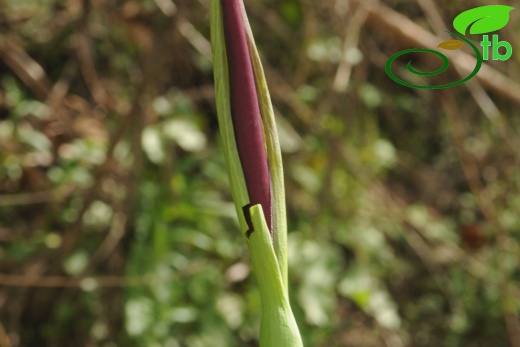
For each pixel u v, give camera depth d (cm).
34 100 180
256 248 58
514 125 223
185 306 157
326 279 168
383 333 198
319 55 187
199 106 204
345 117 184
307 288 166
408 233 206
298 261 168
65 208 166
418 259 218
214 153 182
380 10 169
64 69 188
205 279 162
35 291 160
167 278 145
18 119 164
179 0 152
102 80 190
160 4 157
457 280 214
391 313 184
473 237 208
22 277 147
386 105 223
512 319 205
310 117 189
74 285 147
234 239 170
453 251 208
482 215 226
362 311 201
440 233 211
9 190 167
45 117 170
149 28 180
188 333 159
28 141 163
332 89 174
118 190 159
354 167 189
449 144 232
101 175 148
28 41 188
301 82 199
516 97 183
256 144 58
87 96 192
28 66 176
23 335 160
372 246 191
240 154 58
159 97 166
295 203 187
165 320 152
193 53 194
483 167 224
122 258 162
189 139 167
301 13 195
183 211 159
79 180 161
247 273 168
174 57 173
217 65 58
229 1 58
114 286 157
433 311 213
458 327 209
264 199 58
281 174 58
